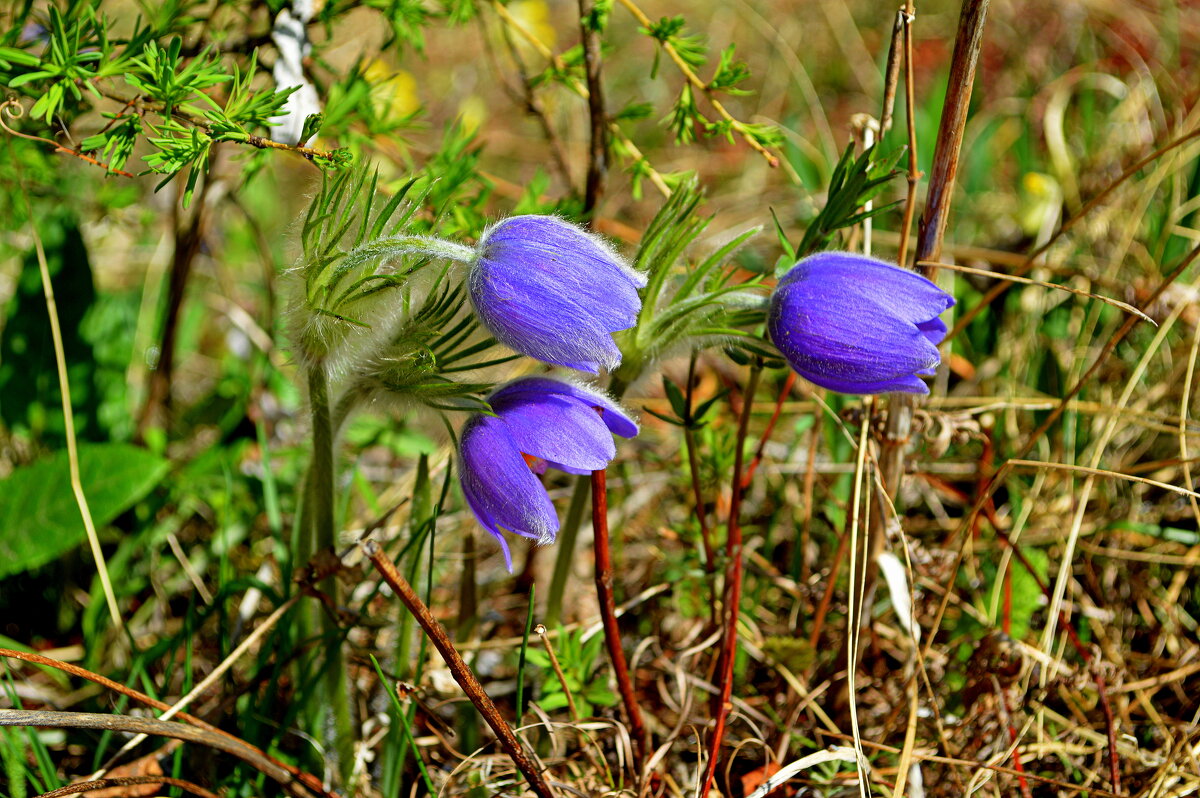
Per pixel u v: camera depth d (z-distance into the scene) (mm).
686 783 598
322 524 561
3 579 642
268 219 817
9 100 561
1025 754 602
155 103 551
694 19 1045
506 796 580
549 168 867
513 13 891
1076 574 667
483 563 677
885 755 598
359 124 618
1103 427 691
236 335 746
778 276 553
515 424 534
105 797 567
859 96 938
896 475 602
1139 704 622
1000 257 726
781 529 679
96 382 680
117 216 680
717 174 892
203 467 667
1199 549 650
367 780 598
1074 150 835
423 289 552
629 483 683
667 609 653
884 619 643
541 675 602
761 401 717
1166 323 648
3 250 700
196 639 635
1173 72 875
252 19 607
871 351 530
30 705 619
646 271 549
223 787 585
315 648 584
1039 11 929
